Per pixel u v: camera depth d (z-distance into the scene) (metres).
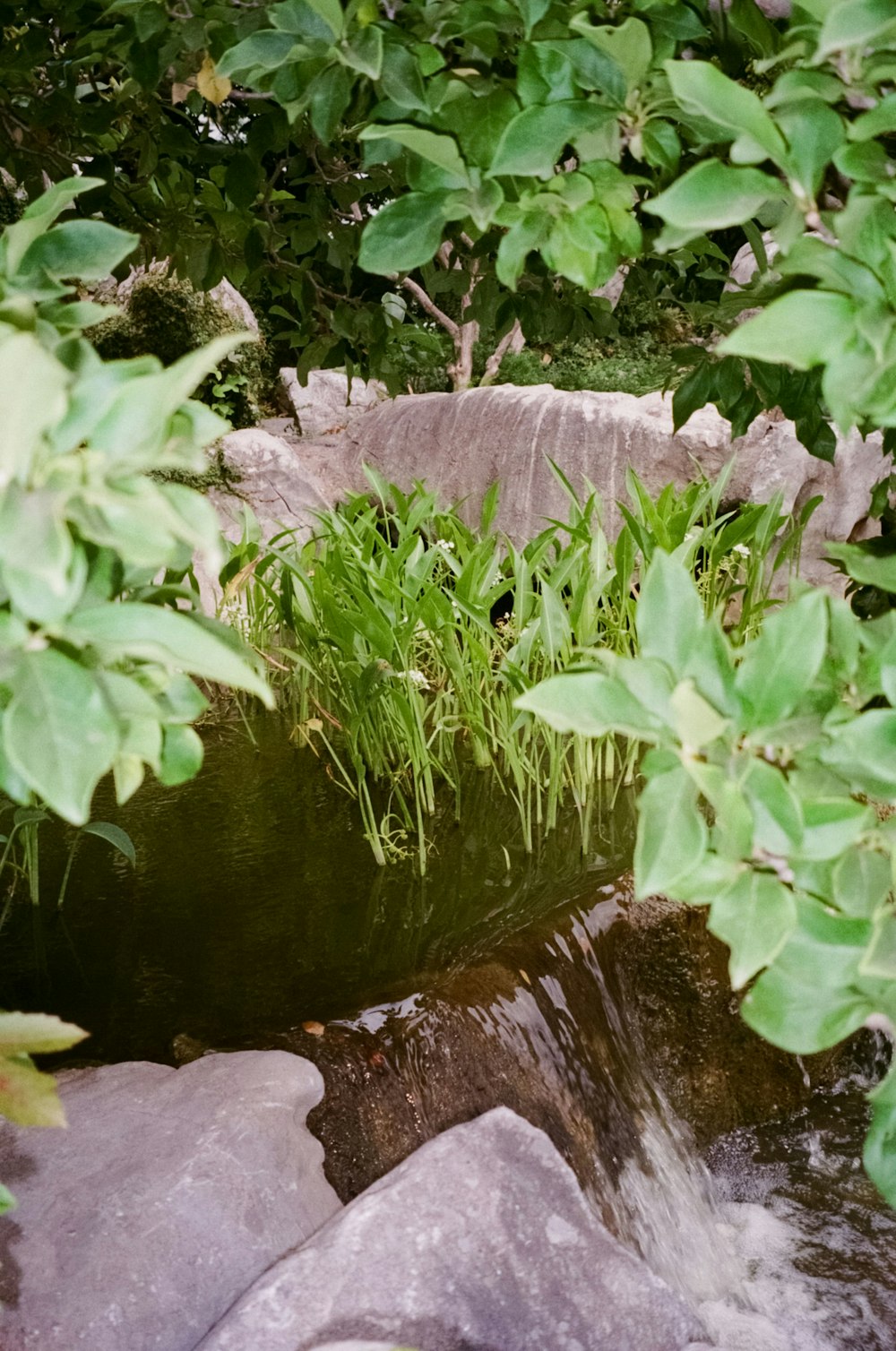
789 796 0.60
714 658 0.65
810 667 0.63
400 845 3.22
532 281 1.86
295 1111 1.95
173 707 0.66
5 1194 0.66
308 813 3.47
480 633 3.73
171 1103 1.90
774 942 0.60
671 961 2.85
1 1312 1.47
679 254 1.78
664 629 0.66
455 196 0.85
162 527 0.51
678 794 0.62
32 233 0.75
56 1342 1.46
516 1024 2.42
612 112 0.81
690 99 0.65
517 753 3.54
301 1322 1.54
